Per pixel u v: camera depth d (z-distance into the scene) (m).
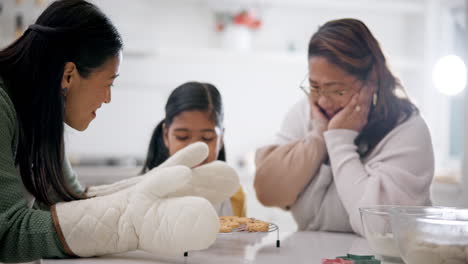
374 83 1.28
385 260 0.86
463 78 3.09
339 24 1.29
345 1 3.45
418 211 0.87
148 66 3.45
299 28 3.57
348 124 1.28
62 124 0.88
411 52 3.68
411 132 1.25
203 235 0.75
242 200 1.47
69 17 0.88
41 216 0.81
